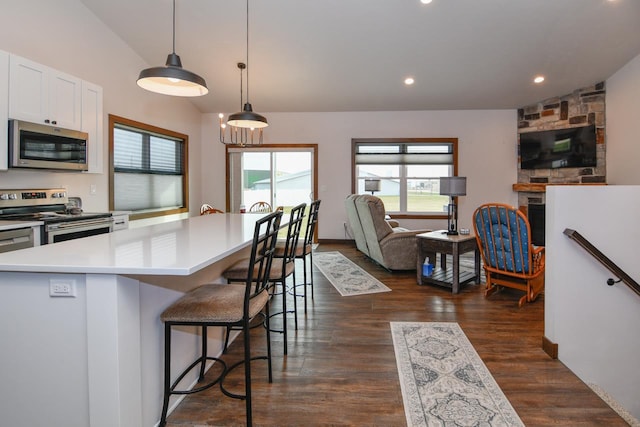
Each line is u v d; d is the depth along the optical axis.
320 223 6.94
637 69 4.60
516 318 3.01
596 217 2.30
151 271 1.30
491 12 3.82
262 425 1.67
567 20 3.90
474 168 6.67
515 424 1.66
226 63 5.04
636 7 3.65
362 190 6.99
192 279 2.04
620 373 2.35
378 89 5.81
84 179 4.07
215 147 6.99
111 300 1.33
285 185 7.05
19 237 2.64
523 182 6.48
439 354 2.36
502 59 4.78
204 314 1.57
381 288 3.92
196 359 2.04
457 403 1.82
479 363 2.24
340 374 2.12
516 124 6.56
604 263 2.20
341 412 1.76
